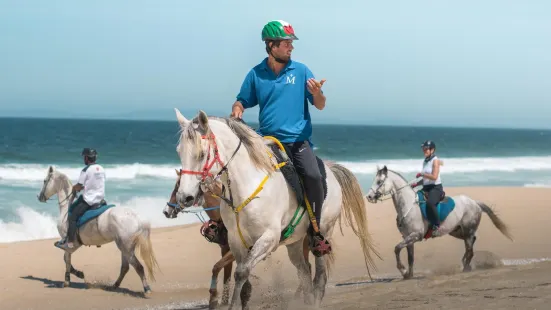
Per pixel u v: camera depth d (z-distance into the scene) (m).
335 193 6.70
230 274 8.36
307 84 5.70
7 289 9.79
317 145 78.50
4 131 98.50
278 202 5.51
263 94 5.91
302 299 7.33
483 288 6.73
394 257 13.18
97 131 108.94
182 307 8.61
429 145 10.95
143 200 21.42
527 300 5.45
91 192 9.99
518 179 34.81
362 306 6.49
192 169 4.92
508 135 163.88
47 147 59.97
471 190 22.95
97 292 9.73
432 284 8.04
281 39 5.73
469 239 11.41
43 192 10.40
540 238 15.03
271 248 5.43
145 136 92.19
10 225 17.00
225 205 5.49
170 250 13.65
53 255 12.94
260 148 5.44
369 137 114.12
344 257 13.06
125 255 9.66
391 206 19.38
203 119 4.99
